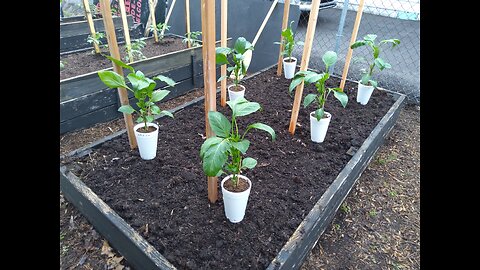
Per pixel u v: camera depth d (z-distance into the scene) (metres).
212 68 1.33
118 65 1.85
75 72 3.18
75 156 2.00
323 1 5.85
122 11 3.10
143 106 1.90
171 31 4.99
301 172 1.90
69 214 1.90
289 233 1.48
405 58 4.45
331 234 1.85
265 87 3.11
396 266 1.66
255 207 1.62
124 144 2.16
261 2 4.00
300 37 5.28
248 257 1.36
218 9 4.35
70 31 4.12
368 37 2.68
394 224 1.92
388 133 2.73
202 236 1.46
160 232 1.47
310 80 1.91
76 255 1.65
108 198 1.67
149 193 1.73
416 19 6.13
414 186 2.22
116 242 1.57
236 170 1.43
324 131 2.16
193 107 2.68
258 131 2.34
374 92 3.04
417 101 3.40
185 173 1.87
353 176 2.01
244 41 2.58
